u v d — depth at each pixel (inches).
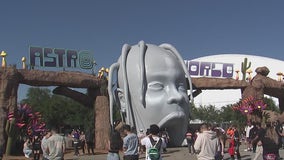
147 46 1195.3
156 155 399.5
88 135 1052.5
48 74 1164.5
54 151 450.3
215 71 1546.5
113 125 1163.9
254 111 1330.0
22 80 1120.2
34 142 904.9
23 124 1034.7
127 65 1170.6
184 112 1135.6
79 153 1104.8
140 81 1117.1
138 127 1122.7
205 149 410.3
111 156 428.5
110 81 1176.8
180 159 842.8
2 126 1056.2
